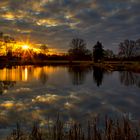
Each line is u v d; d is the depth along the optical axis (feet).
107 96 66.39
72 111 45.37
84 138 25.30
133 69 181.27
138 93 72.69
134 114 43.09
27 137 26.68
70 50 381.40
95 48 322.75
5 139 27.45
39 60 383.04
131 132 25.08
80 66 277.44
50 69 219.00
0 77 126.62
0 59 319.27
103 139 24.68
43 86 90.02
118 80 115.96
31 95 66.28
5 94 66.54
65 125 33.50
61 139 25.02
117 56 341.41
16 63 322.55
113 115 42.01
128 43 332.80
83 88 85.40
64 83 102.89
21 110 45.57
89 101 57.72
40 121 36.96
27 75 145.28
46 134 27.73
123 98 62.90
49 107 49.08
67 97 63.93
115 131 24.21
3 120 37.19
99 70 200.64
